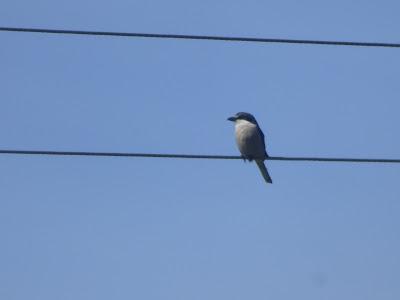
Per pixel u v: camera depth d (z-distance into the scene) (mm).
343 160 14945
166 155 14422
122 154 14273
